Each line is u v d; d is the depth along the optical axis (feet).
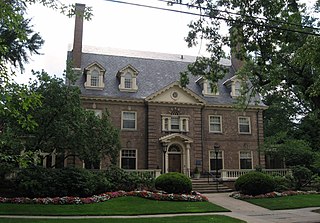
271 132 150.71
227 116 116.26
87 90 105.50
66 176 71.61
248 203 74.79
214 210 63.67
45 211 57.21
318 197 81.15
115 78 112.47
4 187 72.23
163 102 108.58
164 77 118.93
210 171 110.11
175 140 107.55
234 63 130.31
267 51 61.72
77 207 61.82
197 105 112.27
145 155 105.91
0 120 66.33
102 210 59.88
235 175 103.65
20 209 58.03
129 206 64.39
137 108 108.37
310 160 104.42
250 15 57.77
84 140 73.26
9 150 62.08
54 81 72.79
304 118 143.64
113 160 84.94
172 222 48.62
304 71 64.64
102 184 75.46
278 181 91.71
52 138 71.72
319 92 56.49
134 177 82.74
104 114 87.86
